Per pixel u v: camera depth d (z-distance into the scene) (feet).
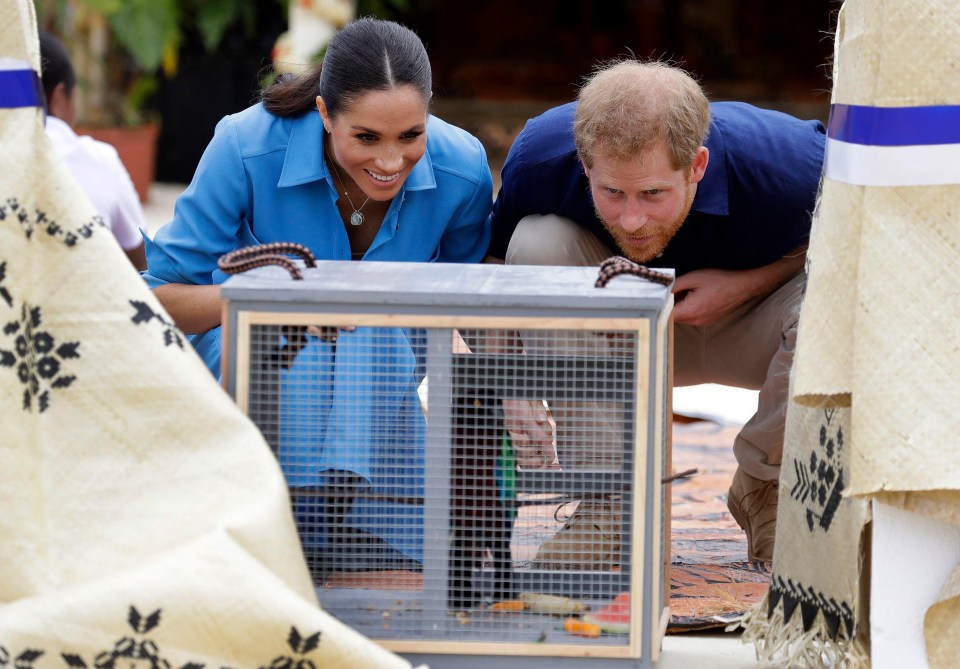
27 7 21.08
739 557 31.24
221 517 20.02
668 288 22.48
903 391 19.69
